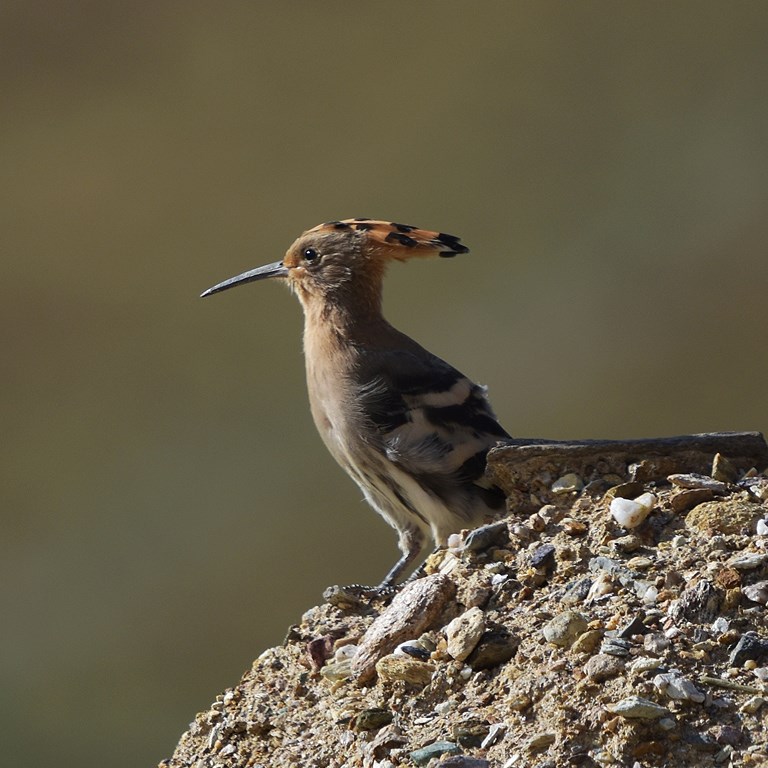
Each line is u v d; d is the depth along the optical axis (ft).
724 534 16.01
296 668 16.75
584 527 16.61
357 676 15.88
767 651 14.20
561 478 17.46
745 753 13.20
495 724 14.29
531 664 14.79
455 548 17.24
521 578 16.12
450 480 21.98
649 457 17.51
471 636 15.25
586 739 13.66
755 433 17.75
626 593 15.38
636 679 13.92
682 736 13.46
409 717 14.96
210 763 16.01
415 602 16.16
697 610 14.80
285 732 15.83
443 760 13.94
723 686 13.87
